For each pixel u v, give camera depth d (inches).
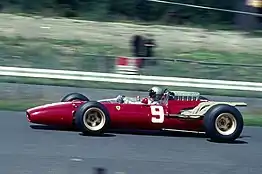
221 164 860.0
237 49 3169.3
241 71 2066.9
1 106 1282.0
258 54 3075.8
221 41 3361.2
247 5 3922.2
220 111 1018.1
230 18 4030.5
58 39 2893.7
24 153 824.9
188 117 1028.5
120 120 1002.1
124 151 892.6
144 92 1651.1
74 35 3051.2
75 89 1600.6
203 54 2903.5
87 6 3922.2
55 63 2063.2
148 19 3959.2
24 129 1014.4
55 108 997.2
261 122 1334.9
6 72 1675.7
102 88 1686.8
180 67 1978.3
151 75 1916.8
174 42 3152.1
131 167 792.3
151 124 1020.5
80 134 1000.2
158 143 986.1
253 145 1035.3
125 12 3971.5
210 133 1019.9
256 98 1699.1
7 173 709.9
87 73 1721.2
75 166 770.8
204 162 863.7
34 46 2605.8
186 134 1100.5
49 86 1616.6
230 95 1738.4
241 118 1028.5
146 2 4023.1
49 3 3804.1
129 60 1863.9
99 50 2706.7
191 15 4030.5
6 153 818.2
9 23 3208.7
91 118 992.9
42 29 3137.3
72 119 1000.2
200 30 3713.1
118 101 1045.8
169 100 1037.8
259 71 2064.5
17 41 2706.7
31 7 3750.0
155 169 792.9
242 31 3811.5
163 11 4015.8
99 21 3742.6
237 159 903.7
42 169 741.9
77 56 2054.6
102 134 1021.8
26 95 1450.5
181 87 1745.8
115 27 3452.3
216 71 2034.9
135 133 1069.1
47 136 962.1
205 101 1061.1
